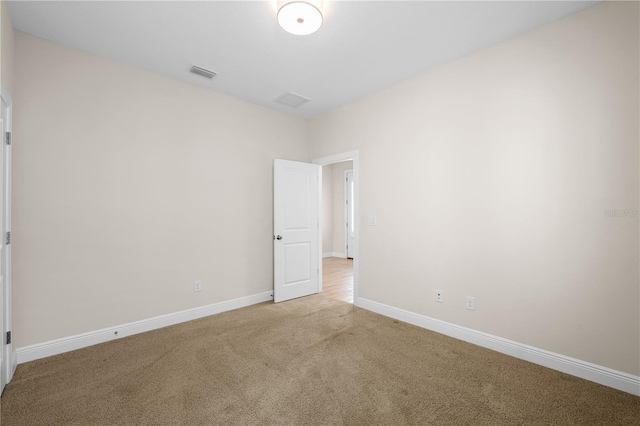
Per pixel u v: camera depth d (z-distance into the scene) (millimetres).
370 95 3508
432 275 2920
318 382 2018
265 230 3887
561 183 2154
